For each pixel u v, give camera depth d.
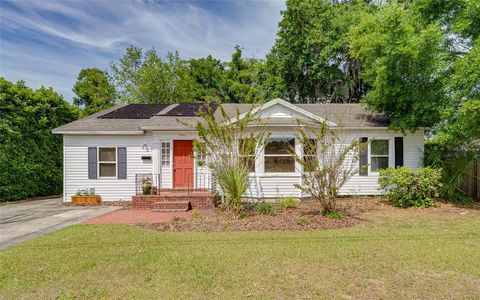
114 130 11.23
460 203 10.02
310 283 3.74
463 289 3.57
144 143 11.55
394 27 9.42
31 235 6.42
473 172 11.35
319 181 8.02
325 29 20.58
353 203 10.23
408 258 4.59
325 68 20.69
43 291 3.59
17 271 4.17
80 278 3.94
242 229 6.62
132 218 8.12
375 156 11.70
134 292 3.53
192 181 11.49
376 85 10.46
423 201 9.45
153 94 23.98
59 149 13.98
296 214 8.17
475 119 8.39
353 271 4.11
